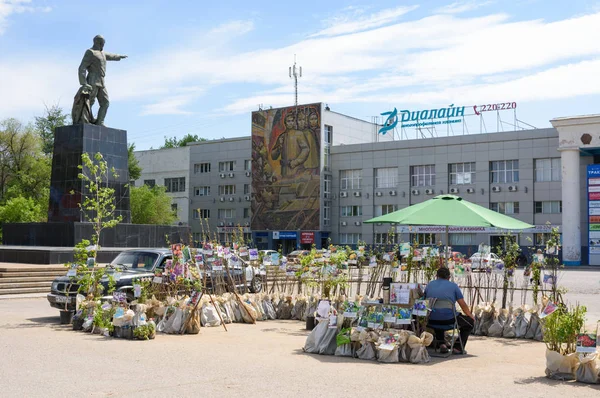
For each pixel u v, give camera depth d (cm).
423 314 895
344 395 654
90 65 2891
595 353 750
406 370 809
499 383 730
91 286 1248
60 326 1236
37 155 5288
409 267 1251
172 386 691
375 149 5894
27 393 653
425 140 5650
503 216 1184
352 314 927
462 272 1288
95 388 678
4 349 938
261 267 1470
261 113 6238
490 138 5338
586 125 4669
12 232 2912
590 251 4759
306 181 5956
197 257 1273
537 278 1202
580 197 4969
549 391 691
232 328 1229
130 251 1595
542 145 5112
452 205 1124
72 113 2872
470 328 962
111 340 1045
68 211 2773
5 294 1977
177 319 1138
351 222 5984
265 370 791
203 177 6950
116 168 2905
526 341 1100
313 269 1316
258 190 6238
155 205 5981
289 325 1288
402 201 5734
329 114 6056
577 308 808
